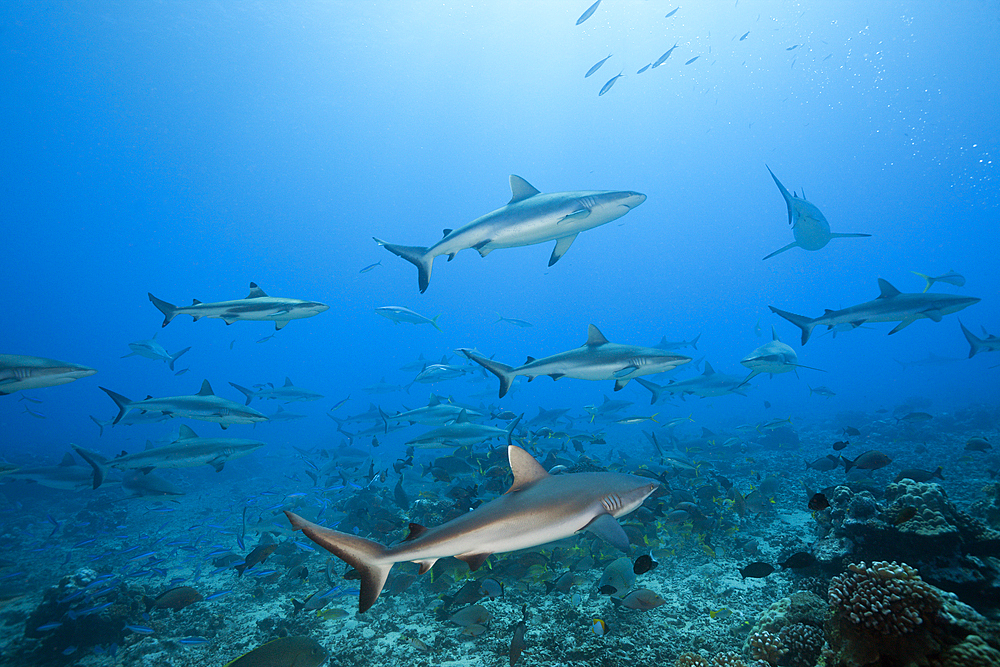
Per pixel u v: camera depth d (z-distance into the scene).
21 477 12.98
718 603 6.69
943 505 5.69
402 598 8.01
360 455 19.12
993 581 4.88
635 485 3.51
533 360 7.68
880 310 8.52
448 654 6.14
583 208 7.40
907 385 71.75
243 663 4.46
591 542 7.86
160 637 7.49
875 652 3.86
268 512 16.06
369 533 10.18
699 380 15.03
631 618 6.39
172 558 12.14
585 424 39.19
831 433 24.70
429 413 13.62
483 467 10.70
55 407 139.25
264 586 9.39
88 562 12.20
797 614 5.07
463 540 3.02
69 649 7.14
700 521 8.16
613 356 7.43
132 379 145.88
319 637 6.96
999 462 12.84
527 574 7.04
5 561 11.42
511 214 7.62
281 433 71.88
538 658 5.69
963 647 3.51
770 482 11.02
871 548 5.70
